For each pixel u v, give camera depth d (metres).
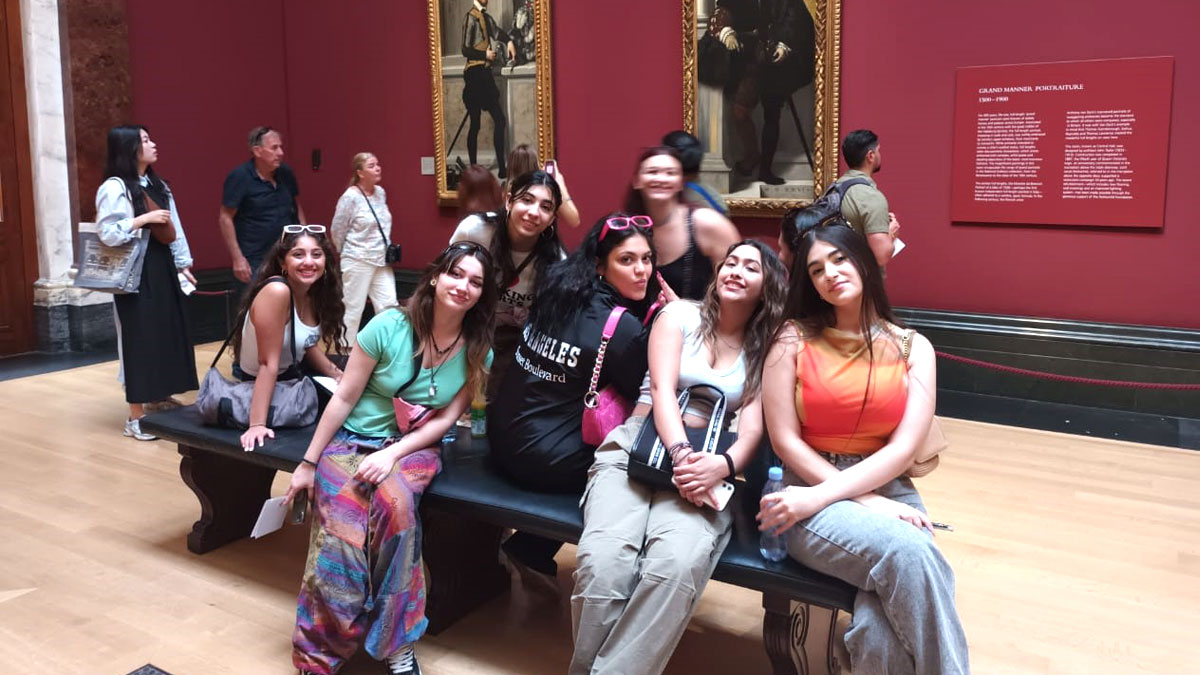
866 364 2.84
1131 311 6.21
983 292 6.66
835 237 2.83
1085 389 6.34
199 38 9.12
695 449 2.90
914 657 2.54
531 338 3.33
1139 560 4.04
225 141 9.44
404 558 3.16
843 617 3.65
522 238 3.72
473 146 8.72
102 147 8.38
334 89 9.59
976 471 5.17
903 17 6.63
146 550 4.28
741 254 3.06
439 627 3.53
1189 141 5.90
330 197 9.83
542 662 3.33
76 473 5.32
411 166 9.23
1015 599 3.70
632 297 3.25
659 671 2.73
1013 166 6.40
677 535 2.79
